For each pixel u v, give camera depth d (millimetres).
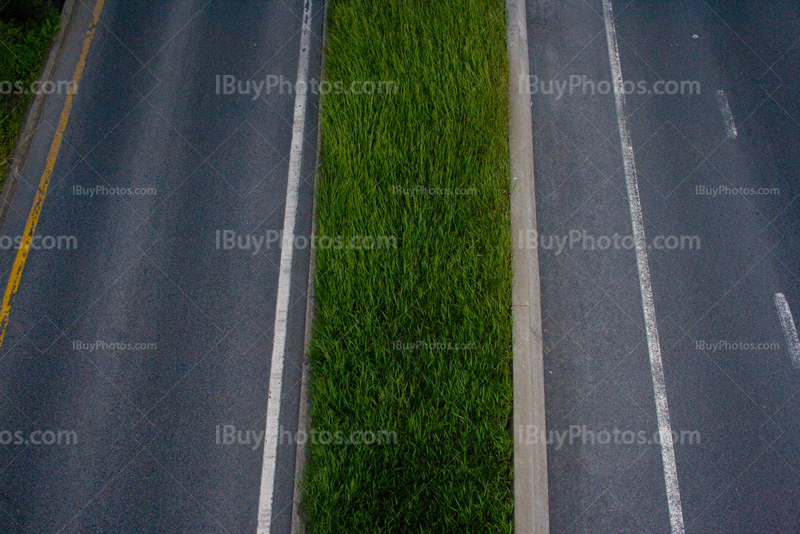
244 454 5422
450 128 6598
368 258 5902
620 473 5352
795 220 6570
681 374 5766
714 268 6301
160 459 5418
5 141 7121
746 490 5277
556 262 6352
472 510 4773
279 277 6281
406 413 5156
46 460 5422
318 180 6578
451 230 6027
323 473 4945
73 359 5883
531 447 5098
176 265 6375
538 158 6996
